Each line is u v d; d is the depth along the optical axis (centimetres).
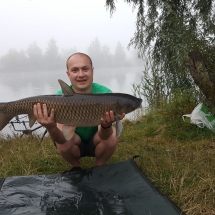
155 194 117
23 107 120
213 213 108
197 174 140
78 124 120
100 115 120
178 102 240
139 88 337
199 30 294
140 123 272
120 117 122
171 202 110
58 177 138
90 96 118
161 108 272
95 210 111
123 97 122
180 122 223
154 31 342
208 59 229
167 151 179
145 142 201
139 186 125
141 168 152
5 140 249
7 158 179
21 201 118
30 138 240
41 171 161
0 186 129
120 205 113
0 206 115
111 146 147
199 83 214
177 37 304
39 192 126
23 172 158
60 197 122
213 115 212
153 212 106
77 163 154
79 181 134
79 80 137
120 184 129
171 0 348
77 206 114
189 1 353
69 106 116
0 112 122
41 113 117
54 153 183
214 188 124
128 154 179
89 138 151
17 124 315
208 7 342
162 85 330
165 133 214
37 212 110
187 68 255
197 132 207
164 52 335
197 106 217
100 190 126
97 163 153
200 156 165
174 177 138
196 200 117
